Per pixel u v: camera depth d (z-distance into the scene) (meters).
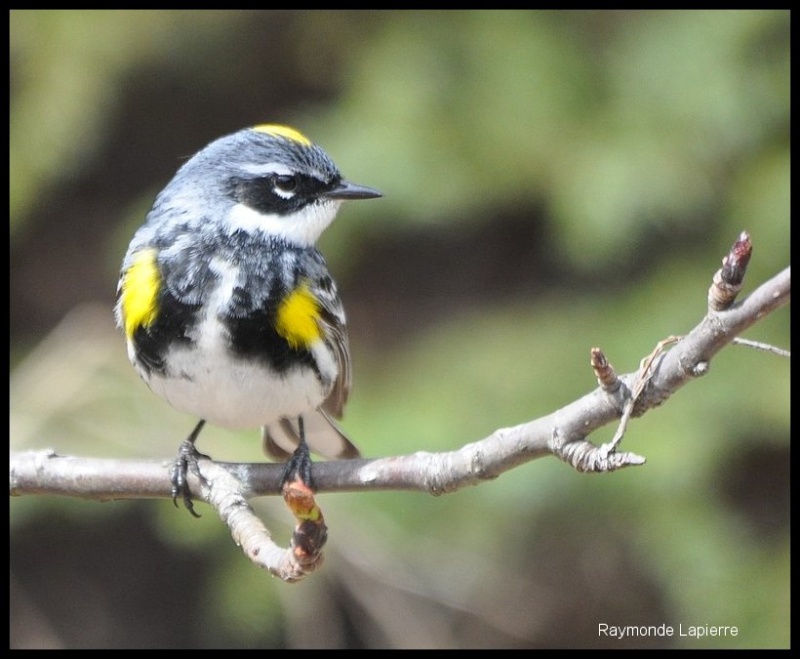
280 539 11.16
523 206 14.20
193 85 15.30
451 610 12.77
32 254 15.48
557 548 13.30
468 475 6.62
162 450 11.60
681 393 12.15
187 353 7.48
